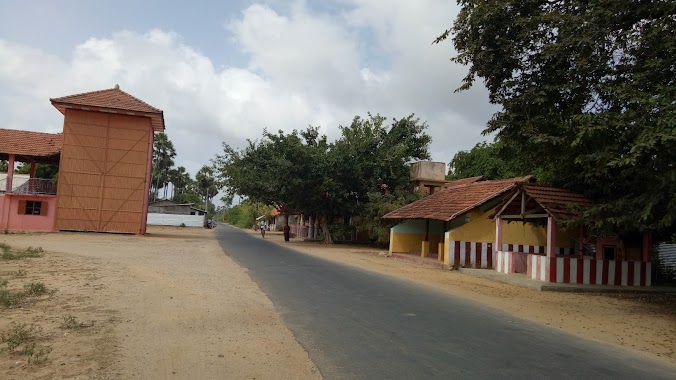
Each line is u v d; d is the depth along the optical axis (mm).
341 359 5684
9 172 31688
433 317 8391
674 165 9219
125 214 32062
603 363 6000
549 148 12195
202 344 6078
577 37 10367
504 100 12234
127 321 7020
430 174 35375
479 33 12055
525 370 5523
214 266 15219
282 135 34875
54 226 30984
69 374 4715
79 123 31547
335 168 33688
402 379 5031
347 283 12484
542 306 10453
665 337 7801
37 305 7766
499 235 17250
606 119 9625
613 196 13102
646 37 9664
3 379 4484
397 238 25188
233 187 37125
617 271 14641
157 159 81812
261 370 5195
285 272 14445
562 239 19062
